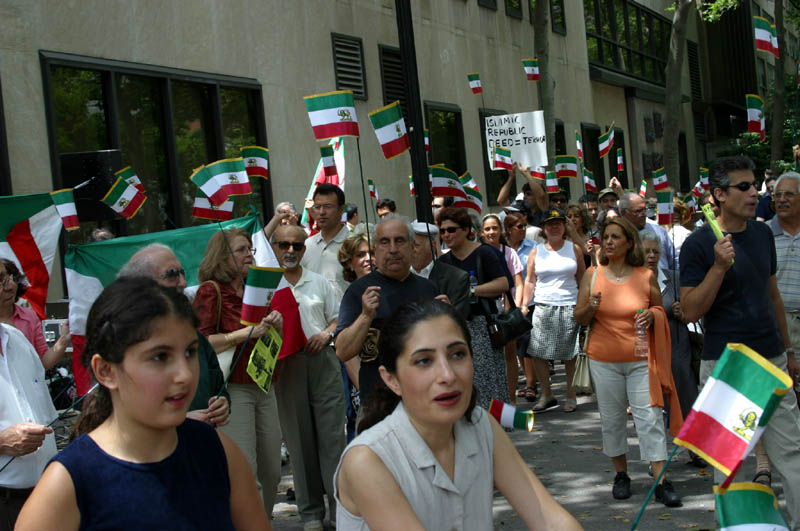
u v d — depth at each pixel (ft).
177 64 39.96
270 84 45.47
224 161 20.54
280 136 45.91
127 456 7.33
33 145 32.81
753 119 30.63
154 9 38.78
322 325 20.22
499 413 9.14
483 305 20.94
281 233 20.11
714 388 6.86
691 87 124.77
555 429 28.07
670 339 20.34
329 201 24.75
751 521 7.52
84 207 24.45
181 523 7.30
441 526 8.10
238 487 8.06
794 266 20.66
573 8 86.48
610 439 20.67
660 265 28.30
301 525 20.13
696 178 125.39
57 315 29.96
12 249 23.18
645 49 109.19
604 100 95.71
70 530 7.06
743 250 16.63
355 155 51.31
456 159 63.87
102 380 7.31
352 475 7.97
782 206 20.51
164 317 7.14
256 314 14.03
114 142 36.40
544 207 42.98
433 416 7.90
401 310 8.18
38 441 12.63
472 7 67.31
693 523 18.37
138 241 22.40
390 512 7.79
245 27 44.04
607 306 20.48
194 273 23.12
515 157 44.70
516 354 31.96
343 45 51.24
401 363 8.05
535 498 8.48
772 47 31.04
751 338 16.61
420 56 59.88
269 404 17.30
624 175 100.17
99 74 36.24
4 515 13.11
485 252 23.35
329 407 19.29
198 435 7.81
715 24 132.46
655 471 19.94
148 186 38.47
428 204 30.37
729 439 6.82
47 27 33.83
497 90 70.38
